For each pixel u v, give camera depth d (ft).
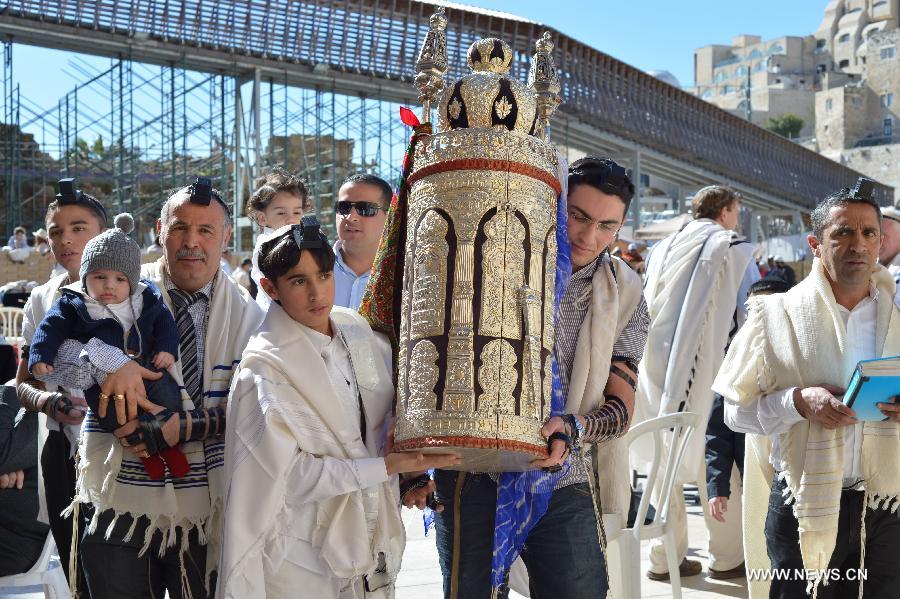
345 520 9.00
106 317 9.76
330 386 9.10
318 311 9.14
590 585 9.82
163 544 9.70
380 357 9.80
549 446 8.66
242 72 87.97
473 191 8.26
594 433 9.66
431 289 8.22
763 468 13.69
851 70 434.30
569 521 9.82
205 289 10.47
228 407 9.11
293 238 9.04
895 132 336.70
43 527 13.48
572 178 10.00
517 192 8.32
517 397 8.07
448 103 8.95
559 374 9.99
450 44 96.07
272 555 8.87
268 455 8.68
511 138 8.43
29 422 13.16
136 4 80.12
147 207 84.74
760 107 418.72
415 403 8.20
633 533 14.38
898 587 11.43
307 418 8.96
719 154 144.25
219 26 84.23
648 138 125.90
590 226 9.91
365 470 8.68
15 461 12.99
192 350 10.24
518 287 8.18
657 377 19.74
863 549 11.37
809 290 11.78
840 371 11.48
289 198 17.29
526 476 9.52
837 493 11.19
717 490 17.51
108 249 9.76
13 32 76.64
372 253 15.79
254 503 8.65
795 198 169.99
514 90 8.77
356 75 93.15
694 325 19.34
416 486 10.00
